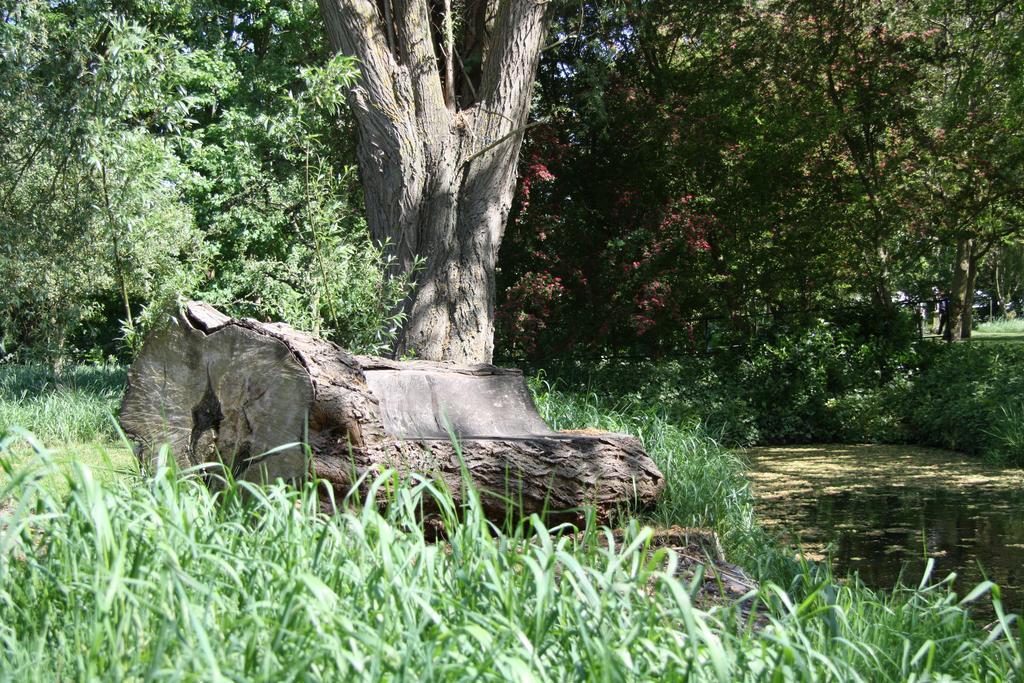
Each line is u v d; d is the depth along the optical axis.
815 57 18.45
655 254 17.61
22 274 12.69
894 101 18.45
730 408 17.03
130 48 9.52
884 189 18.78
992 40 16.52
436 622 2.53
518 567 3.31
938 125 18.17
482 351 12.23
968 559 7.91
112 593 2.30
